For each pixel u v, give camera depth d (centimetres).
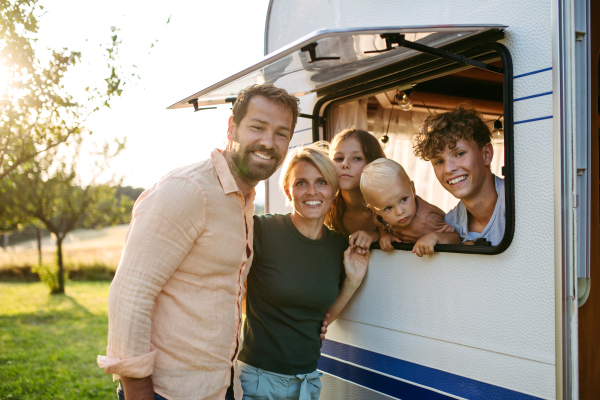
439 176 187
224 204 158
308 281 195
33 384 480
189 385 155
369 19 208
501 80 293
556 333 150
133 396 144
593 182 183
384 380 205
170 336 154
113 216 1314
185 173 154
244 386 197
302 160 197
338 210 231
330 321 217
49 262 1352
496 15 164
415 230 196
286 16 250
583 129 157
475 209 184
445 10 179
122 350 141
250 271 201
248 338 204
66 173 1080
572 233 149
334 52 171
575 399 150
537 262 155
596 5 185
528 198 157
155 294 146
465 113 182
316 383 206
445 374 182
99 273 1330
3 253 1480
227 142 177
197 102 237
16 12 396
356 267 211
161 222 145
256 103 163
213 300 158
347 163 220
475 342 173
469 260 175
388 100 277
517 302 161
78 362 558
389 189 189
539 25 153
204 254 154
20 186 999
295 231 201
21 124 427
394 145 291
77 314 830
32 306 922
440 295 184
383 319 206
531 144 155
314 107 246
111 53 448
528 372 158
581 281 160
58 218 1180
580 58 156
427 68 189
